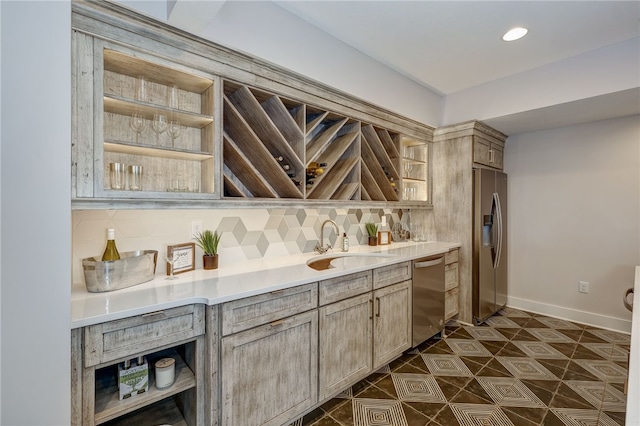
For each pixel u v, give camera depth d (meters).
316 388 1.89
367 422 1.85
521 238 3.87
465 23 2.21
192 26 1.55
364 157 2.94
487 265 3.46
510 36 2.38
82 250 1.65
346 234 3.08
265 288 1.61
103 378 1.52
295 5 2.02
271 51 1.99
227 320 1.49
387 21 2.19
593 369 2.44
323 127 2.75
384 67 2.84
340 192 2.76
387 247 3.15
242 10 1.84
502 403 2.02
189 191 1.76
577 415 1.90
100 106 1.38
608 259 3.28
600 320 3.31
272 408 1.67
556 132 3.60
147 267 1.71
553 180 3.63
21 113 1.06
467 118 3.40
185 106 1.88
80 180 1.34
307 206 2.26
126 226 1.79
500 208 3.66
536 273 3.76
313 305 1.88
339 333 2.03
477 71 2.98
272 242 2.50
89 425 1.20
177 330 1.41
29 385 1.07
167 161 1.84
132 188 1.63
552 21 2.18
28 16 1.08
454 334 3.12
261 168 2.19
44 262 1.10
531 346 2.85
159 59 1.54
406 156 3.65
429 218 3.67
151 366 1.62
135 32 1.46
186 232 2.03
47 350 1.10
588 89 2.61
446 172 3.51
